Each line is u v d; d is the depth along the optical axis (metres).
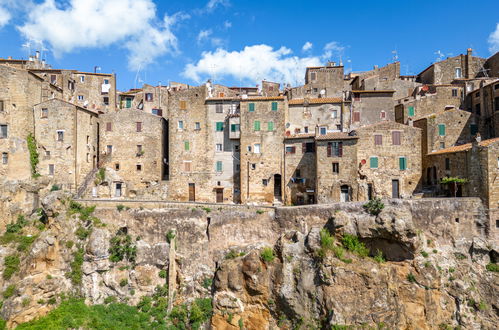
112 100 66.88
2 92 48.88
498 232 39.28
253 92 73.62
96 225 43.41
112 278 41.72
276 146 52.78
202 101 56.75
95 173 54.75
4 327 37.50
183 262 42.72
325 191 47.59
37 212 48.06
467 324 36.03
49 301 40.12
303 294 37.91
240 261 40.59
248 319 39.19
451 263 38.69
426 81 67.94
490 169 39.44
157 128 57.81
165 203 44.41
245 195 53.09
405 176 47.50
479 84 55.53
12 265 40.88
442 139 49.62
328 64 69.38
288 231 42.09
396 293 36.34
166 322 39.53
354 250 38.56
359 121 54.44
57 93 58.53
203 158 56.34
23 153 49.31
